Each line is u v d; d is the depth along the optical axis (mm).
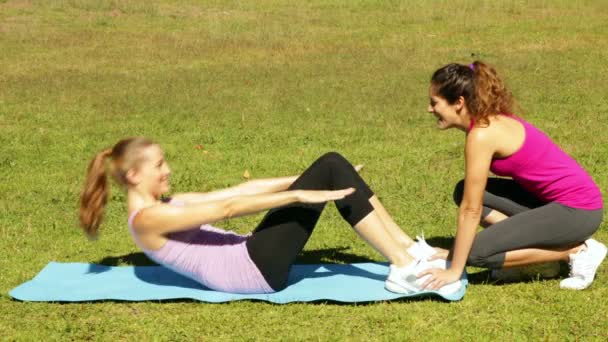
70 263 5918
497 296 5316
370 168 8531
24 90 12562
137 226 5125
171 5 21891
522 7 20953
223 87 12867
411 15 20000
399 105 11547
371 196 5391
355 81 13273
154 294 5301
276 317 5020
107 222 7047
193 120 10820
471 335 4742
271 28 18391
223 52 16078
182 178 8234
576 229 5262
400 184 7914
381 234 5230
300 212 5152
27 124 10602
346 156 9031
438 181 8023
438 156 8984
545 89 12336
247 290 5250
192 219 5016
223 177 8359
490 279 5637
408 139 9750
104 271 5777
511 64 14344
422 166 8594
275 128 10336
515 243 5293
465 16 19891
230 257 5211
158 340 4754
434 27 18781
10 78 13555
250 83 13164
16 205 7449
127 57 15617
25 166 8797
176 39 17438
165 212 5043
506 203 5652
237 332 4844
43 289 5422
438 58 15281
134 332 4879
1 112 11203
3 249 6375
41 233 6758
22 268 5961
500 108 5152
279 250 5160
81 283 5539
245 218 7113
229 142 9758
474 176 5109
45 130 10273
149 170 5160
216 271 5223
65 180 8273
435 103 5207
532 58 14898
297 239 5184
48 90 12594
